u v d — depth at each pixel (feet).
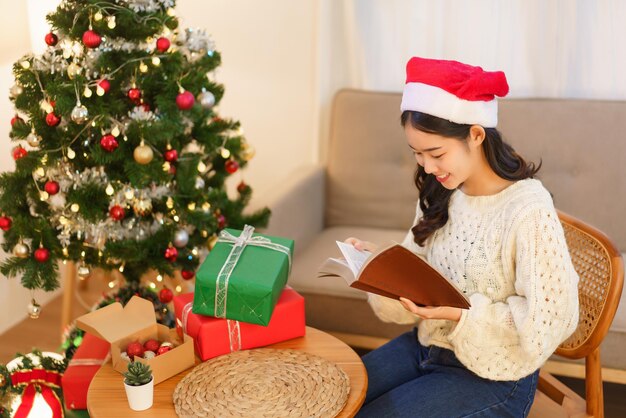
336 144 8.93
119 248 6.76
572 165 8.00
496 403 4.94
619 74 8.34
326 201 9.10
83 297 9.76
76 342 6.80
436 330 5.31
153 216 7.04
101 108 6.16
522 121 8.10
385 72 9.18
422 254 5.65
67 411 6.04
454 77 4.65
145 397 4.60
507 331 4.80
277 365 5.03
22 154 6.52
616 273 5.15
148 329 5.32
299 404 4.59
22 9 7.90
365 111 8.74
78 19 6.31
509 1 8.39
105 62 6.25
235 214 7.48
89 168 6.72
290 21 9.51
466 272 5.09
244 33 9.78
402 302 4.78
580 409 5.65
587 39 8.34
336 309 7.36
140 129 6.31
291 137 10.09
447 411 4.89
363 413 4.95
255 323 5.12
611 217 7.91
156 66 6.46
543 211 4.73
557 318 4.67
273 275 5.12
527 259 4.70
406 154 8.61
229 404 4.60
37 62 6.36
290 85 9.82
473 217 5.09
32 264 6.71
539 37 8.45
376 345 7.40
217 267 5.19
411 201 8.68
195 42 6.86
